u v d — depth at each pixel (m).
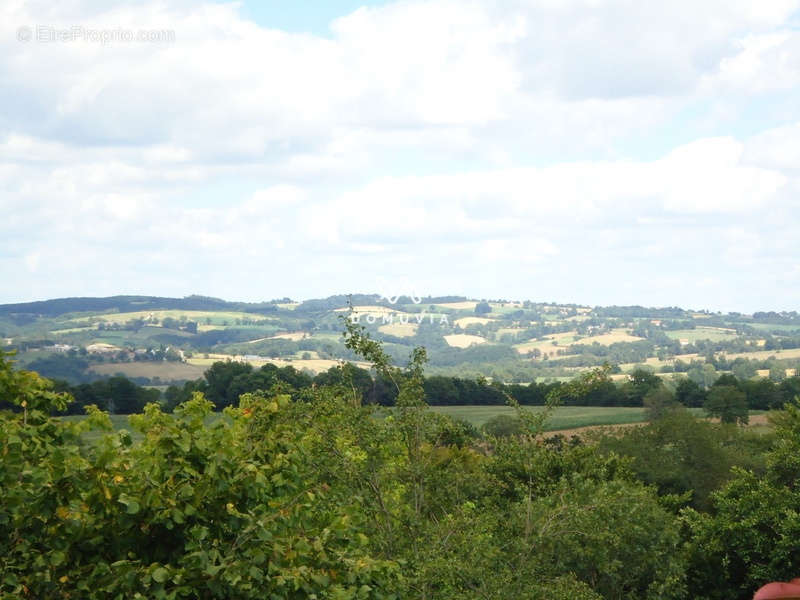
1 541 10.66
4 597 10.02
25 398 12.54
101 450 11.79
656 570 30.88
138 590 10.63
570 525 18.95
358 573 12.35
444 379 147.75
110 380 117.62
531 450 20.16
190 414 13.01
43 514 10.73
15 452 10.70
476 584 17.56
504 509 20.81
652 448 57.97
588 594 19.16
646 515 29.45
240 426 15.20
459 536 18.30
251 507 12.24
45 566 10.66
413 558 17.53
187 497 11.28
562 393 19.78
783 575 34.41
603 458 45.53
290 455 13.14
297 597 11.49
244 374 110.94
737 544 35.47
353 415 18.28
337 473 17.77
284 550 11.71
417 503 19.16
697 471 57.78
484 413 132.88
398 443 19.55
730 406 126.69
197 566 10.83
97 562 11.09
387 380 19.67
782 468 38.47
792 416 40.88
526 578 18.14
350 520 15.15
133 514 11.20
